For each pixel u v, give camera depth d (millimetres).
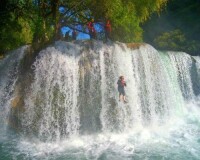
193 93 18766
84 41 14164
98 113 13367
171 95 16625
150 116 14750
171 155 10680
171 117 15977
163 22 29547
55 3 18766
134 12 18875
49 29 18922
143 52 15047
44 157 10602
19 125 13039
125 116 13773
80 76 13445
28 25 20156
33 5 18312
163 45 26000
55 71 13359
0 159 10414
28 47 14234
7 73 14305
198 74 19266
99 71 13727
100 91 13570
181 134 13195
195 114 16859
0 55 16234
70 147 11750
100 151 11164
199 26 26875
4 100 13859
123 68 14305
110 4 17250
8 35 18719
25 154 10930
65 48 13711
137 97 14445
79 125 13047
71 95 13219
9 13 18203
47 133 12703
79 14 20469
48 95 13109
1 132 13234
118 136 12914
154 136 12938
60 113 12914
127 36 19594
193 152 10969
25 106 13164
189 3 29312
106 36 16531
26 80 13664
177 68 18078
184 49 24938
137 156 10578
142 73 14844
